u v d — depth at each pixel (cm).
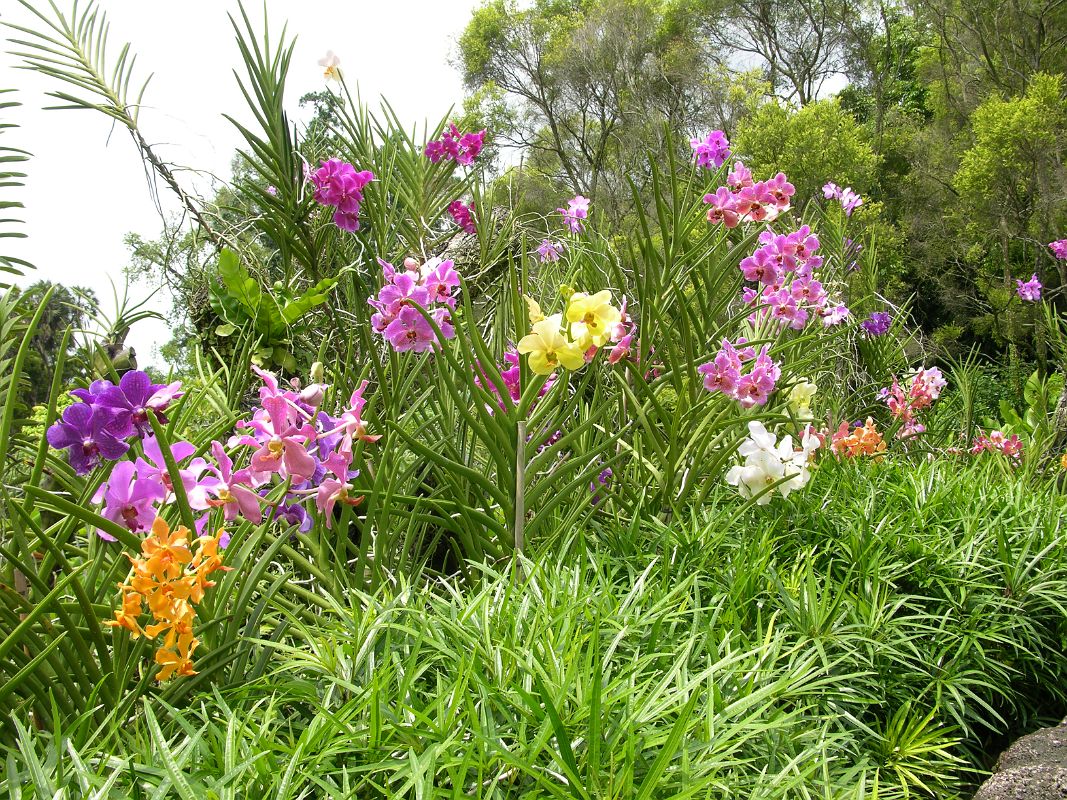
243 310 292
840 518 273
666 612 172
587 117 2075
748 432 290
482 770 111
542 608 155
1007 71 1681
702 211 303
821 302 300
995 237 1513
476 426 209
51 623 139
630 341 249
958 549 264
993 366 1231
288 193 291
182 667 126
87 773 103
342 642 152
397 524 220
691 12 2102
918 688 223
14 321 179
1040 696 265
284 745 116
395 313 207
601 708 123
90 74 262
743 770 139
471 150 353
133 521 140
